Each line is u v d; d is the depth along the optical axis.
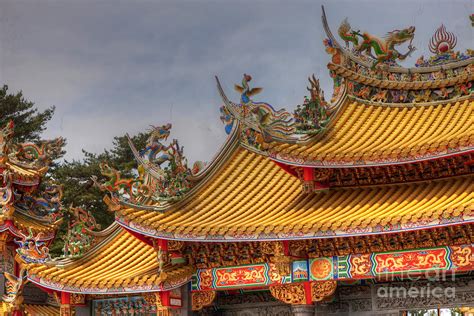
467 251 26.62
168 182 31.42
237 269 30.28
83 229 33.22
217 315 33.06
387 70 33.22
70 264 32.22
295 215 29.47
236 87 35.16
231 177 33.78
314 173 30.34
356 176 30.42
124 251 33.56
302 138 30.55
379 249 27.92
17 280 32.53
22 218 42.16
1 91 65.50
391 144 29.59
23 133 65.75
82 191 64.12
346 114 32.78
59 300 31.70
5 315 33.62
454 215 25.33
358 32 33.38
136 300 31.95
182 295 30.66
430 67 32.59
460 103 31.81
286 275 29.16
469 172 28.84
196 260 31.00
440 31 32.72
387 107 33.03
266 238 28.22
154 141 34.00
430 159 27.61
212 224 29.66
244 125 35.03
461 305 28.81
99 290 30.28
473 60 31.81
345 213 28.58
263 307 32.25
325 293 28.52
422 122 31.38
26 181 42.09
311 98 30.67
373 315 30.09
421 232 27.03
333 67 33.12
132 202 30.86
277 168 33.97
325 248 28.72
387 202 28.70
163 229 29.27
